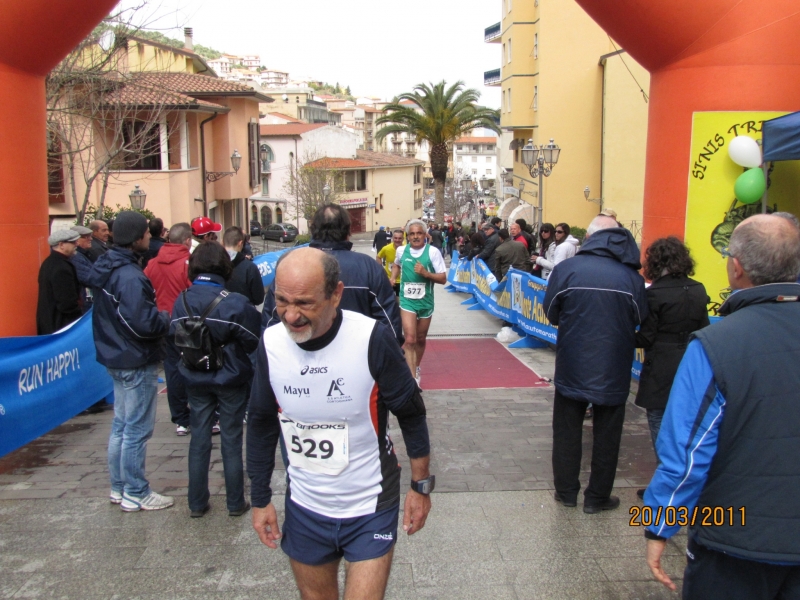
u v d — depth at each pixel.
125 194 24.42
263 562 4.00
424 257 7.36
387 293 4.39
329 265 2.50
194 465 4.52
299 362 2.58
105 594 3.68
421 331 7.78
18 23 5.93
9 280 6.34
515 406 7.06
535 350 10.08
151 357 4.60
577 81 31.36
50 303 6.58
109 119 16.16
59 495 4.94
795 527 2.36
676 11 6.50
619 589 3.70
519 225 12.65
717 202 6.84
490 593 3.67
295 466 2.71
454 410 6.93
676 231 7.04
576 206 31.97
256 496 2.88
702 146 6.78
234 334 4.39
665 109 6.98
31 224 6.50
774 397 2.36
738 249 2.55
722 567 2.49
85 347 6.71
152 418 4.71
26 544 4.22
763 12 6.44
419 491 2.83
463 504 4.71
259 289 7.10
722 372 2.40
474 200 62.41
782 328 2.42
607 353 4.33
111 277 4.47
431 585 3.74
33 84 6.43
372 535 2.67
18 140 6.31
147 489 4.73
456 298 17.25
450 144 48.50
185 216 26.20
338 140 70.88
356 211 70.81
